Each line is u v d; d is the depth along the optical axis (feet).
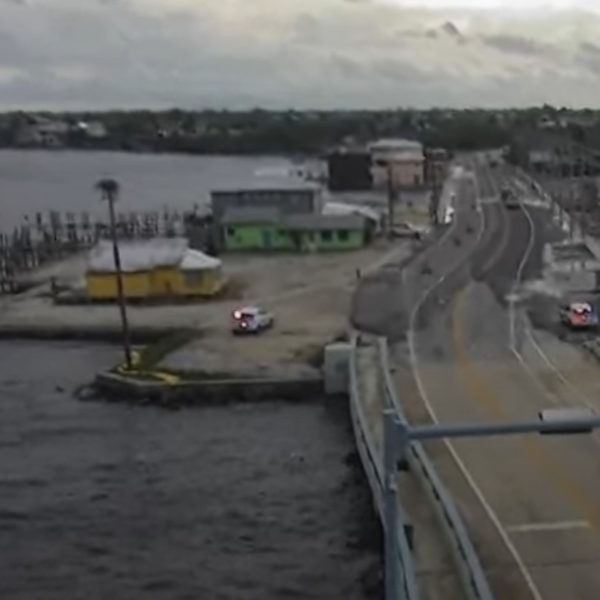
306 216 293.02
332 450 129.80
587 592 70.64
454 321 172.65
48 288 239.30
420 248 266.36
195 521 108.17
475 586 66.59
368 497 109.40
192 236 293.23
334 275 237.25
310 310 197.67
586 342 155.63
